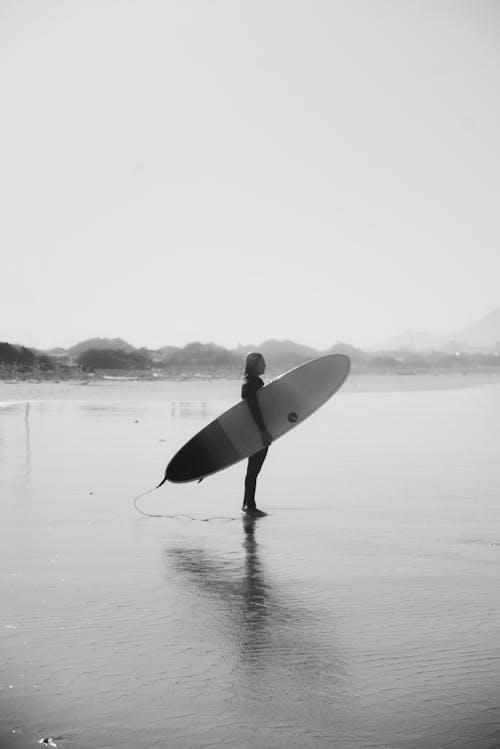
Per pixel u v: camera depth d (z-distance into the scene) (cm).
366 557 947
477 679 573
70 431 2808
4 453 2059
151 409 4453
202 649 630
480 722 505
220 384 12331
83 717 510
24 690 549
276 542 1030
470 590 804
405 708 525
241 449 1234
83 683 561
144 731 491
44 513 1223
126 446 2278
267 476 1689
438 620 706
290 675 579
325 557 947
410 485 1555
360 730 494
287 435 2781
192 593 788
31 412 4044
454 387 10150
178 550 979
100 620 699
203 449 1243
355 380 15225
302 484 1570
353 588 809
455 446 2383
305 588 809
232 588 808
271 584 824
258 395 1261
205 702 533
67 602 752
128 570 878
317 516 1222
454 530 1112
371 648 634
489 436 2742
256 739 482
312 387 1294
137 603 752
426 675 580
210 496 1409
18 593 780
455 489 1503
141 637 657
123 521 1169
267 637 659
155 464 1853
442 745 475
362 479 1644
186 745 475
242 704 530
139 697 539
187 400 5844
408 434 2830
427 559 938
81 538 1045
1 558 927
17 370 14862
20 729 493
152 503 1330
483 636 664
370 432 2914
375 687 559
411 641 652
